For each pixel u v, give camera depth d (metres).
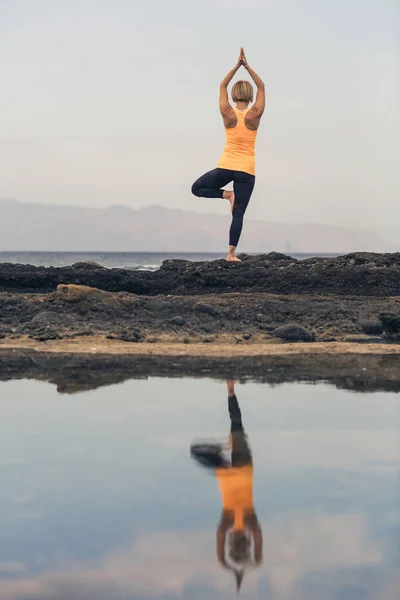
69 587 2.75
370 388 6.58
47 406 5.82
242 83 12.59
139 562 2.96
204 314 10.65
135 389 6.51
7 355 8.43
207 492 3.79
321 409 5.74
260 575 2.85
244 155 12.71
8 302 10.98
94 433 4.99
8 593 2.71
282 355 8.60
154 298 11.40
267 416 5.52
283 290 12.70
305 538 3.20
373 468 4.22
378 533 3.25
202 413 5.59
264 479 4.01
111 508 3.55
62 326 9.96
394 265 13.62
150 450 4.59
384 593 2.71
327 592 2.71
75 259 105.75
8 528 3.30
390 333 10.12
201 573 2.86
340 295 12.46
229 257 13.73
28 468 4.20
